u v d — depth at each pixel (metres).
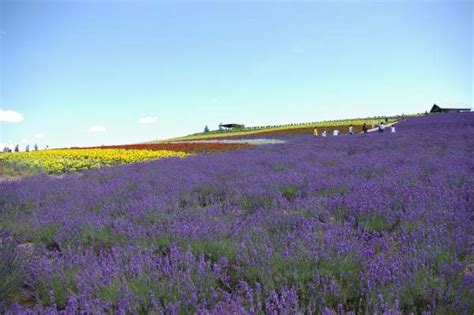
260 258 3.59
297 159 12.62
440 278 3.05
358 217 4.95
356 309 2.91
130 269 3.49
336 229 4.23
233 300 2.83
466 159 9.64
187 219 5.24
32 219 5.71
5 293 3.11
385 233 4.21
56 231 5.11
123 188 8.29
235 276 3.48
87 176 11.62
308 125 65.88
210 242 4.09
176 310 2.78
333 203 5.48
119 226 5.07
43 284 3.38
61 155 22.33
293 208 5.50
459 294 2.82
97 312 2.68
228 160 13.37
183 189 7.65
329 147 18.38
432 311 2.68
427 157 10.66
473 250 3.76
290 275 3.28
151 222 5.44
